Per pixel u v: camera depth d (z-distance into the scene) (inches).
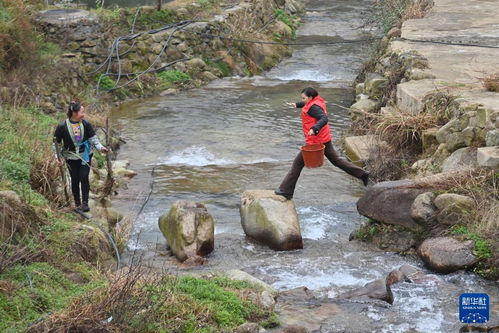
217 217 400.5
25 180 368.5
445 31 685.3
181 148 528.4
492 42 635.5
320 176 465.1
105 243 333.1
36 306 247.1
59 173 390.3
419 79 522.0
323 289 296.5
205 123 596.4
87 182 371.9
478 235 315.3
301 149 354.3
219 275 297.7
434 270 311.6
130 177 466.0
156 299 253.3
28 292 251.8
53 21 692.7
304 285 303.4
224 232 377.4
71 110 363.3
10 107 503.2
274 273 317.1
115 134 556.7
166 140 548.7
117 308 237.9
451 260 306.2
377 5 901.8
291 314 268.1
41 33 690.2
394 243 345.7
